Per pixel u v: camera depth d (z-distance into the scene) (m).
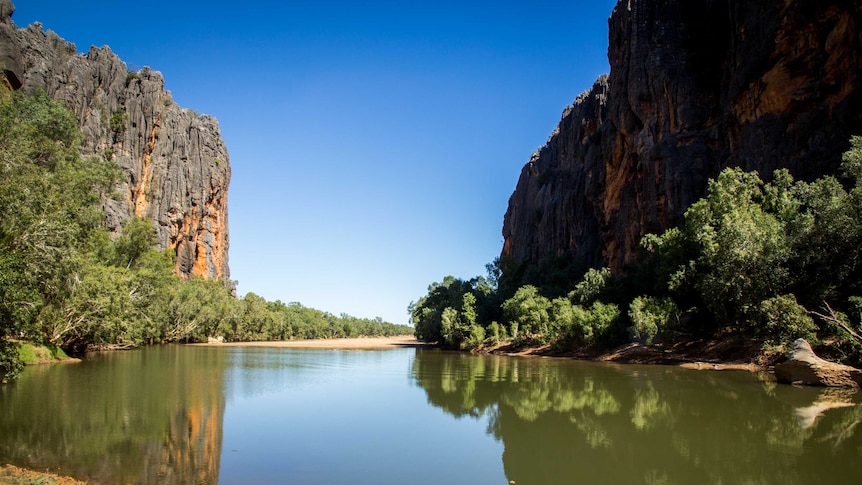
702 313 45.34
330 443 16.52
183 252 140.88
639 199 66.94
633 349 47.75
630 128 71.69
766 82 50.09
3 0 86.62
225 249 168.25
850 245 30.20
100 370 37.88
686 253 47.09
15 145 31.56
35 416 19.88
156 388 28.30
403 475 13.16
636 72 68.75
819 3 45.53
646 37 69.44
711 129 59.88
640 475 13.01
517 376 36.06
